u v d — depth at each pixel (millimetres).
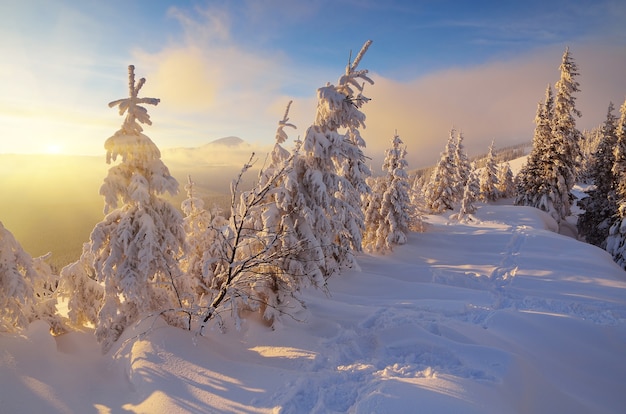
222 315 11133
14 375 6543
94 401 6508
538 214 35125
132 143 8633
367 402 5469
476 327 10180
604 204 31812
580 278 18203
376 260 23453
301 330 10203
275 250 10383
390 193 25016
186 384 6496
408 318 11078
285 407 5590
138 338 8086
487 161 56094
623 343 10000
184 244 10211
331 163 11477
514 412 5562
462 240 27969
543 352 9406
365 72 10711
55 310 10250
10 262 8484
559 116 36750
